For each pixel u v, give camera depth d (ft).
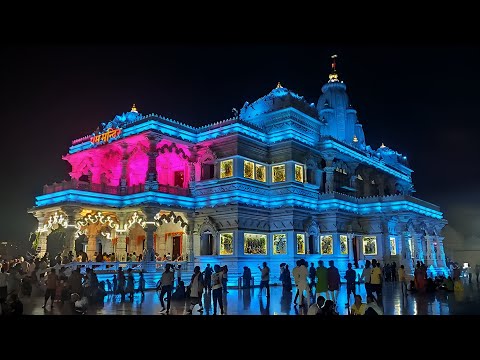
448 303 81.92
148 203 136.05
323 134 185.47
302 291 74.79
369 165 204.13
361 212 181.68
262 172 159.02
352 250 169.58
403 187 240.53
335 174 183.52
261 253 148.66
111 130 155.02
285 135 159.94
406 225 174.50
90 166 167.02
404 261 168.86
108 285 106.01
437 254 210.79
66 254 130.82
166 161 161.68
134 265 128.88
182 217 149.28
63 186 138.00
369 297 54.34
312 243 160.45
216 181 150.51
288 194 153.28
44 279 103.19
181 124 154.61
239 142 149.69
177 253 158.71
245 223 144.15
